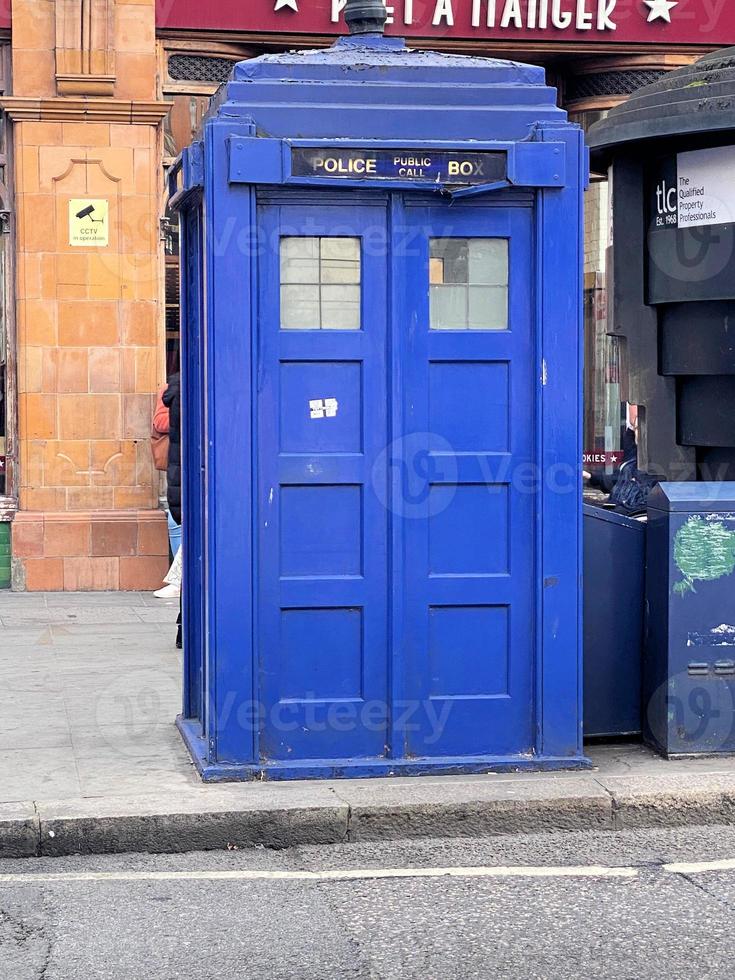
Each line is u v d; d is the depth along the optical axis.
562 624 6.12
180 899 4.92
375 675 6.05
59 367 11.51
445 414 6.03
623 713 6.60
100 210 11.48
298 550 5.98
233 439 5.86
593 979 4.22
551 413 6.05
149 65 11.46
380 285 5.97
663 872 5.22
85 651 9.13
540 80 6.04
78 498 11.60
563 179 5.96
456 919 4.72
